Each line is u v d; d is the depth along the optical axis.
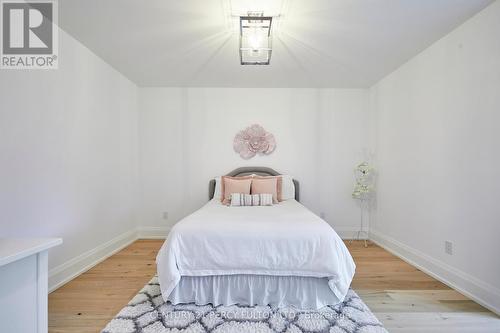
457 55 2.30
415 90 2.89
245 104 4.04
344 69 3.30
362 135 4.05
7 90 1.88
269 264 1.91
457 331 1.68
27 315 1.14
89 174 2.81
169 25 2.33
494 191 1.93
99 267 2.79
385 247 3.50
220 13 2.14
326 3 2.00
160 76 3.59
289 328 1.68
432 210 2.60
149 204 4.02
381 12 2.11
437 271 2.50
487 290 1.97
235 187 3.42
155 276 2.54
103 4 2.03
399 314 1.87
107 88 3.17
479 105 2.06
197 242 1.95
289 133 4.04
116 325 1.69
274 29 2.37
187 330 1.65
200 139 4.03
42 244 1.17
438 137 2.52
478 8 2.03
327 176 4.04
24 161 2.01
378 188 3.73
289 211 2.69
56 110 2.33
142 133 4.02
